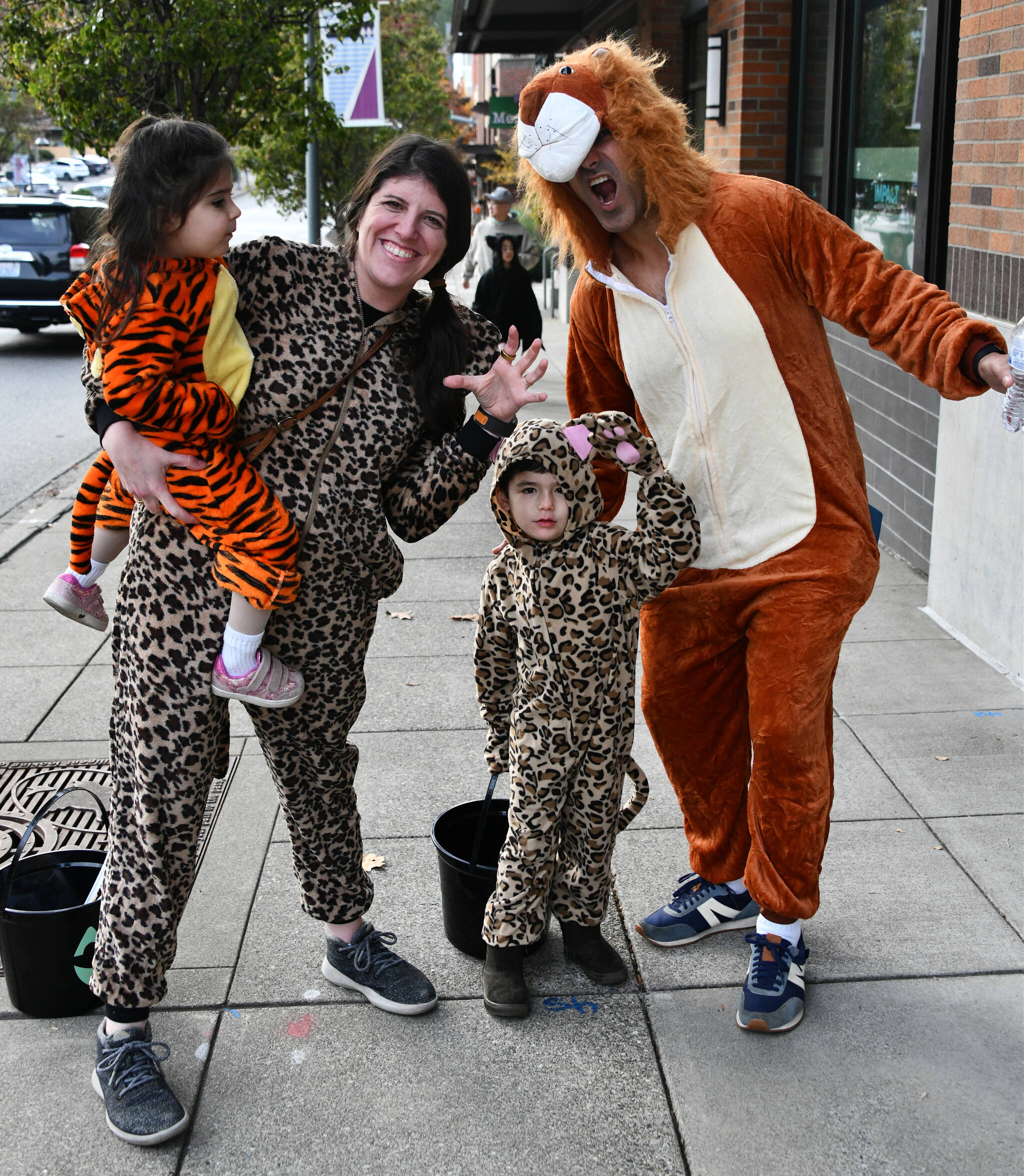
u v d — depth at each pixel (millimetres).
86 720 4508
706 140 9781
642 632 3053
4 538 7012
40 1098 2617
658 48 11078
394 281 2369
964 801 3822
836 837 3633
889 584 5980
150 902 2492
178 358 2215
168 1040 2785
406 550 6805
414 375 2502
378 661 5098
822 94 8039
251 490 2291
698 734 3061
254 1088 2646
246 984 2986
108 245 2217
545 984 3002
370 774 4059
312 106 9227
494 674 2900
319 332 2379
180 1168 2436
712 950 3137
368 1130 2527
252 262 2354
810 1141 2473
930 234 6043
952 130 5883
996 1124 2508
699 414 2715
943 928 3178
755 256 2588
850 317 2568
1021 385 2230
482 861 3209
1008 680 4750
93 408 2314
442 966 3072
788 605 2717
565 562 2619
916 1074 2654
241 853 3562
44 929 2752
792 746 2723
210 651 2387
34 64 9094
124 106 8570
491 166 26547
